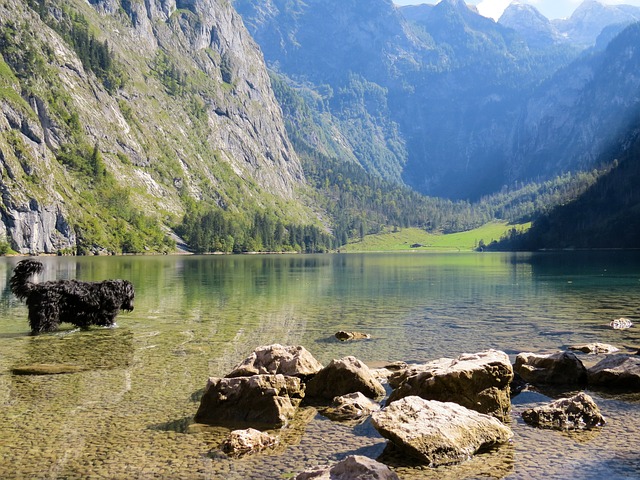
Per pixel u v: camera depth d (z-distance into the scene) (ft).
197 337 86.28
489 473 37.47
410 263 475.31
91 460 39.14
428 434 40.93
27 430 44.68
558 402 49.39
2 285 196.03
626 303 136.87
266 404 48.83
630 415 49.62
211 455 40.45
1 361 68.39
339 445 42.91
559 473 37.22
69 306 92.79
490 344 81.82
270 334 89.71
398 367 66.80
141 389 56.39
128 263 440.45
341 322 103.60
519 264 415.64
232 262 493.77
